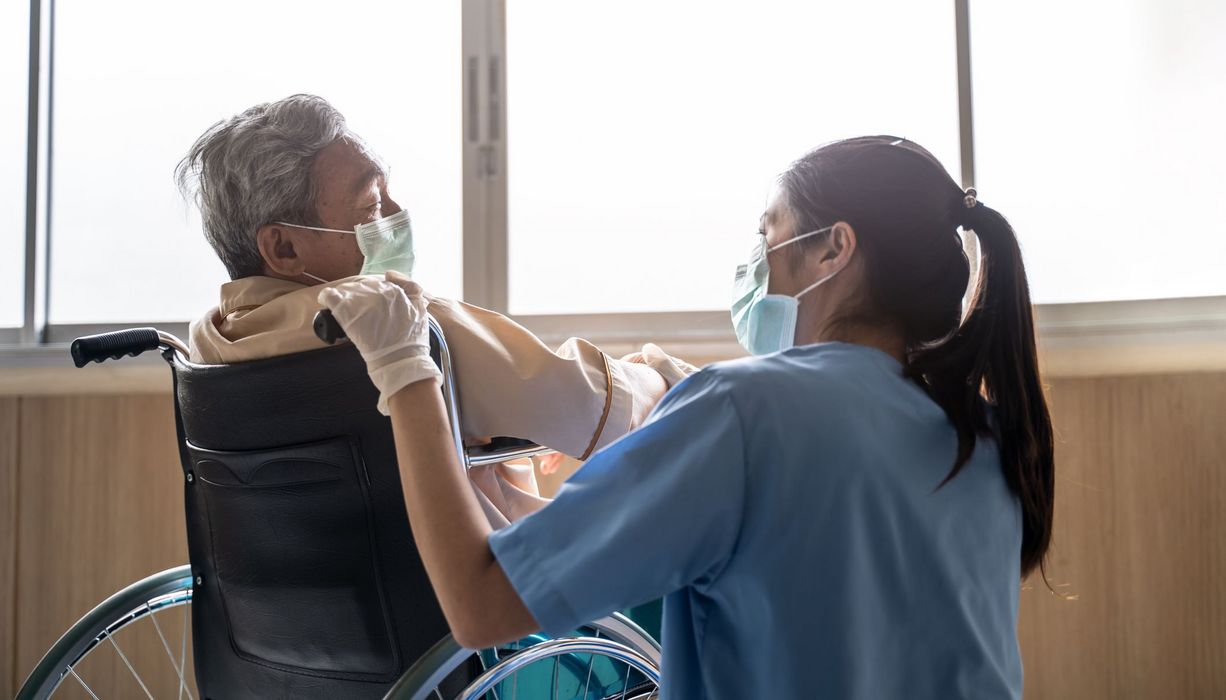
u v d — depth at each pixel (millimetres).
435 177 2107
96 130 2154
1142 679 1893
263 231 1211
